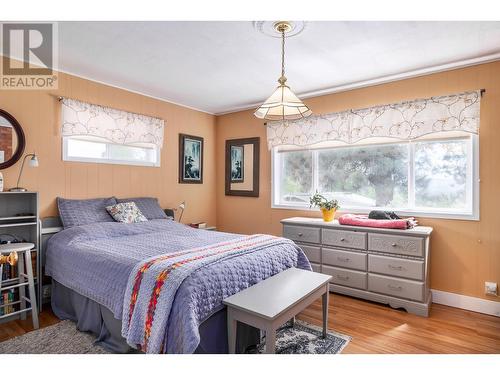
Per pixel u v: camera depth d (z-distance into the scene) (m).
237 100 4.37
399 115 3.35
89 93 3.48
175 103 4.46
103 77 3.44
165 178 4.32
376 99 3.57
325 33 2.42
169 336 1.70
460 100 3.01
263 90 3.92
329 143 3.96
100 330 2.31
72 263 2.52
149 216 3.73
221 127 5.10
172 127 4.43
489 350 2.24
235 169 4.90
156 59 2.95
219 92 4.00
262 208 4.60
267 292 2.03
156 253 2.34
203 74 3.35
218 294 1.90
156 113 4.21
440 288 3.17
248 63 3.04
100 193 3.59
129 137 3.81
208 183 5.00
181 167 4.54
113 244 2.66
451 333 2.51
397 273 3.01
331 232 3.44
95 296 2.23
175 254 2.20
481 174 2.94
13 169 2.91
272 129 4.40
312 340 2.38
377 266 3.12
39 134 3.09
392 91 3.46
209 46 2.66
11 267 2.69
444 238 3.15
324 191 4.07
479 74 2.96
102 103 3.59
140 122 3.94
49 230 3.00
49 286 2.99
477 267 2.97
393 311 2.97
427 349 2.25
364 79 3.48
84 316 2.45
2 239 2.78
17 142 2.92
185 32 2.41
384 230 3.07
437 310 3.00
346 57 2.88
